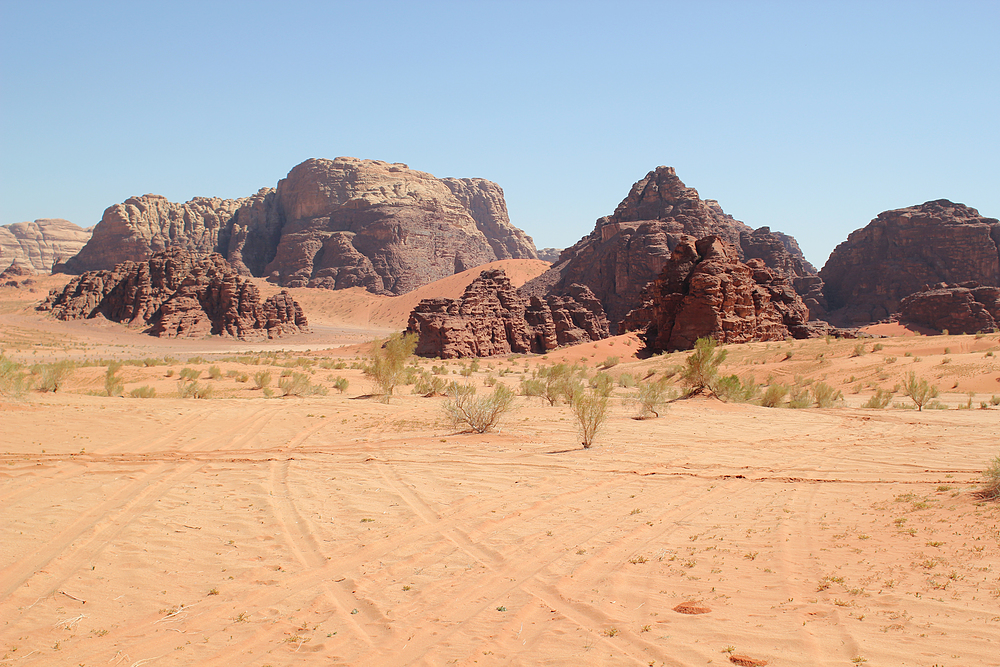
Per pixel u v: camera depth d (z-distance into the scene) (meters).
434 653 5.55
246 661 5.52
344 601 6.78
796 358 53.25
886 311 170.50
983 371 38.59
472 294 105.00
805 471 12.95
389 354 29.34
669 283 82.38
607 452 15.28
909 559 7.26
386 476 12.60
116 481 11.97
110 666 5.45
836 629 5.62
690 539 8.58
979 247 172.25
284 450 15.59
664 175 189.88
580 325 120.56
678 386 42.75
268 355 86.94
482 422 18.61
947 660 4.91
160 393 30.39
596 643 5.58
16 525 9.23
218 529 9.20
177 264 164.12
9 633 6.08
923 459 13.80
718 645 5.43
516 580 7.28
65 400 21.59
